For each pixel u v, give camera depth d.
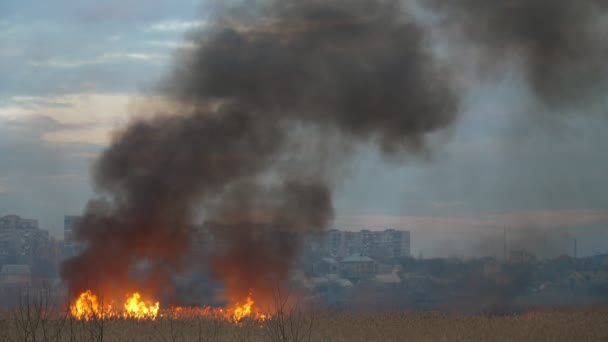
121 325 56.88
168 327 56.94
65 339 49.47
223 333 54.41
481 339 55.91
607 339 56.09
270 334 52.38
